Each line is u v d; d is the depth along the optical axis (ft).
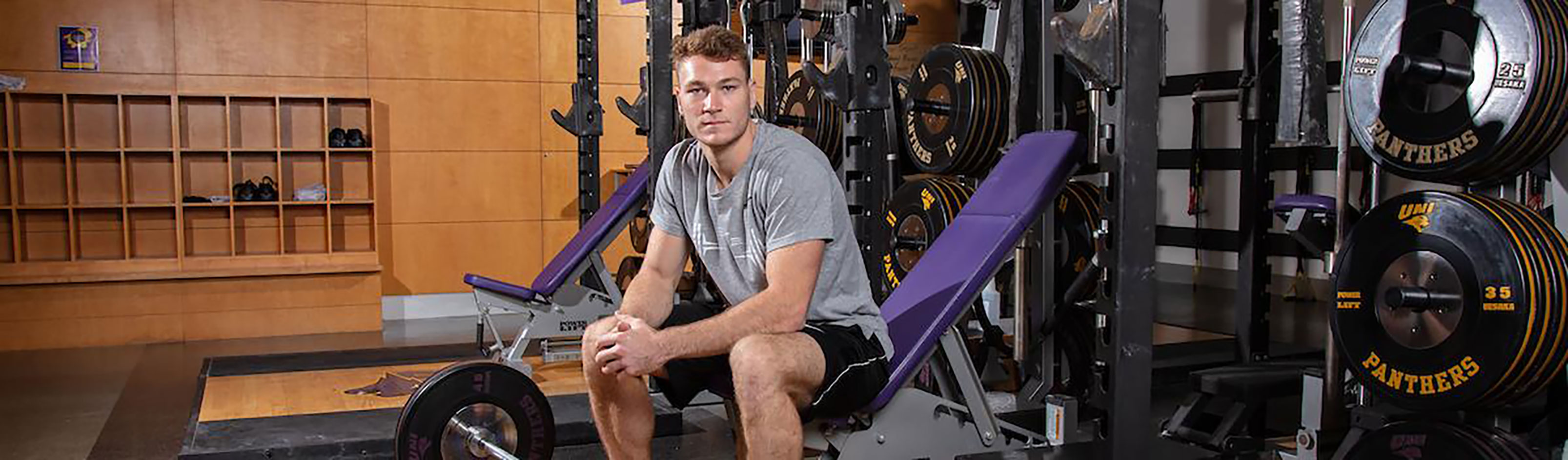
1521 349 6.94
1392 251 7.76
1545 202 8.02
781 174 6.85
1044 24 10.73
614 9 20.66
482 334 13.92
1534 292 6.89
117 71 17.97
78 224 17.97
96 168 18.04
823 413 7.15
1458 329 7.30
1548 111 7.15
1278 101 11.82
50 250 17.94
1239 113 12.03
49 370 15.34
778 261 6.82
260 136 18.81
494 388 8.75
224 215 18.71
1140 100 7.68
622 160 20.94
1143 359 7.86
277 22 18.78
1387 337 7.82
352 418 11.30
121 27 17.93
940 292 8.01
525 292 13.37
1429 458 7.68
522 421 8.90
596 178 16.24
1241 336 12.21
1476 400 7.27
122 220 17.95
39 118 17.65
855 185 9.96
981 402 8.11
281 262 18.31
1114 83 7.64
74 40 17.69
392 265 19.75
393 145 19.60
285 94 18.25
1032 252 11.08
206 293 17.83
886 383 7.45
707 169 7.38
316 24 19.01
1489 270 7.09
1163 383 12.85
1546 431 7.66
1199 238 16.99
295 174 19.07
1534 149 7.33
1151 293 7.84
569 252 13.87
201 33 18.35
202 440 10.36
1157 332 15.80
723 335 6.66
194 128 18.49
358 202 18.93
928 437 7.95
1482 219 7.14
